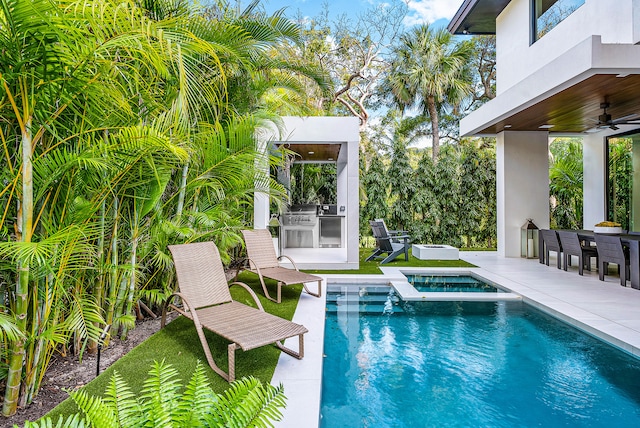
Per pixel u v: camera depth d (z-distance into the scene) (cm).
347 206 779
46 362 271
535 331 451
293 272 568
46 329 263
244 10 536
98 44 210
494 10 1029
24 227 221
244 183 491
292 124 769
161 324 400
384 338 434
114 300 352
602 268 645
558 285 617
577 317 439
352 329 466
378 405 293
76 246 260
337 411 285
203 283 388
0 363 245
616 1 657
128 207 372
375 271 760
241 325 317
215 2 491
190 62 377
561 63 538
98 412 142
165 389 157
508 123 862
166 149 275
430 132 2150
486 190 1231
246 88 562
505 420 270
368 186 1291
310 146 872
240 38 446
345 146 853
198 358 325
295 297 549
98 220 319
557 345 407
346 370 354
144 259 430
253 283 648
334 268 783
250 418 140
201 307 372
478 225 1229
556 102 664
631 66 476
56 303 267
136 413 151
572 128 930
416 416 276
